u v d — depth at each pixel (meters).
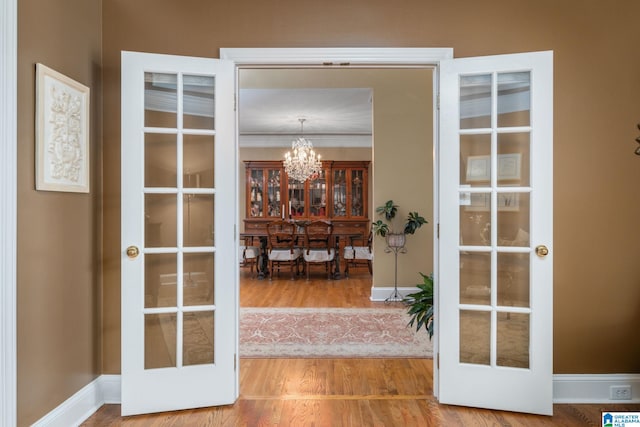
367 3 2.45
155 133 2.31
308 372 2.86
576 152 2.39
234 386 2.40
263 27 2.45
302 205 8.32
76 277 2.18
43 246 1.91
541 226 2.26
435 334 2.48
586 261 2.39
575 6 2.40
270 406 2.35
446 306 2.35
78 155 2.17
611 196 2.39
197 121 2.37
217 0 2.45
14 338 1.70
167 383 2.29
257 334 3.74
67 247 2.10
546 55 2.24
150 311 2.28
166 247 2.32
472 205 2.37
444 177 2.36
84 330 2.25
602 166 2.39
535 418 2.22
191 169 2.36
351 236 6.73
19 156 1.76
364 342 3.52
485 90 2.34
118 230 2.44
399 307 4.79
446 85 2.35
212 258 2.38
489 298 2.33
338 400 2.42
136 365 2.25
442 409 2.31
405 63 2.44
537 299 2.26
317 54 2.43
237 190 2.48
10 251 1.69
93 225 2.35
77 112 2.16
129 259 2.25
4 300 1.66
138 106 2.26
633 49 2.39
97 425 2.15
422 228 5.27
